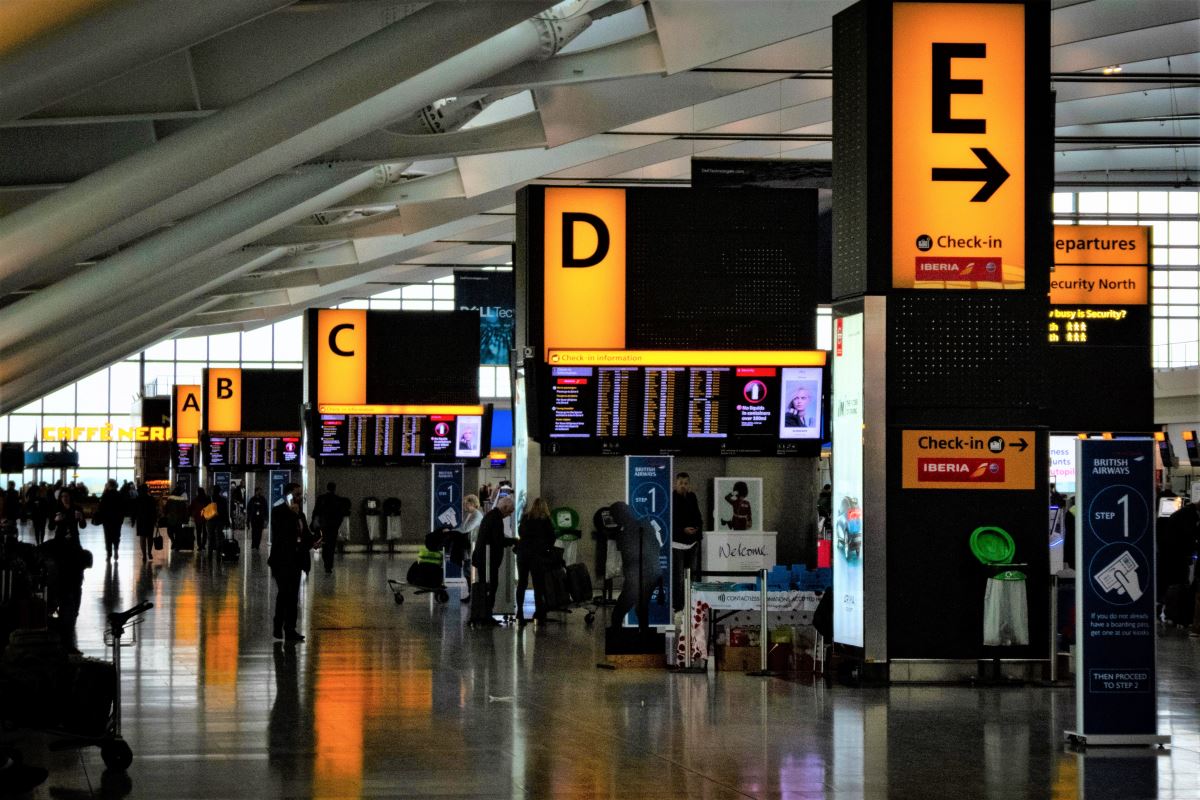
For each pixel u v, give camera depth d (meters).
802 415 21.03
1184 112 35.62
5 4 10.19
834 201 14.67
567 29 20.33
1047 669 13.69
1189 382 48.41
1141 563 10.27
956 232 13.95
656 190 21.41
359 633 18.06
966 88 13.88
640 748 9.86
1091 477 10.23
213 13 10.95
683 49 22.12
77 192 16.44
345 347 35.84
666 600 18.56
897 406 13.90
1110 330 24.77
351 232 35.69
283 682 13.27
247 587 25.73
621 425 20.88
